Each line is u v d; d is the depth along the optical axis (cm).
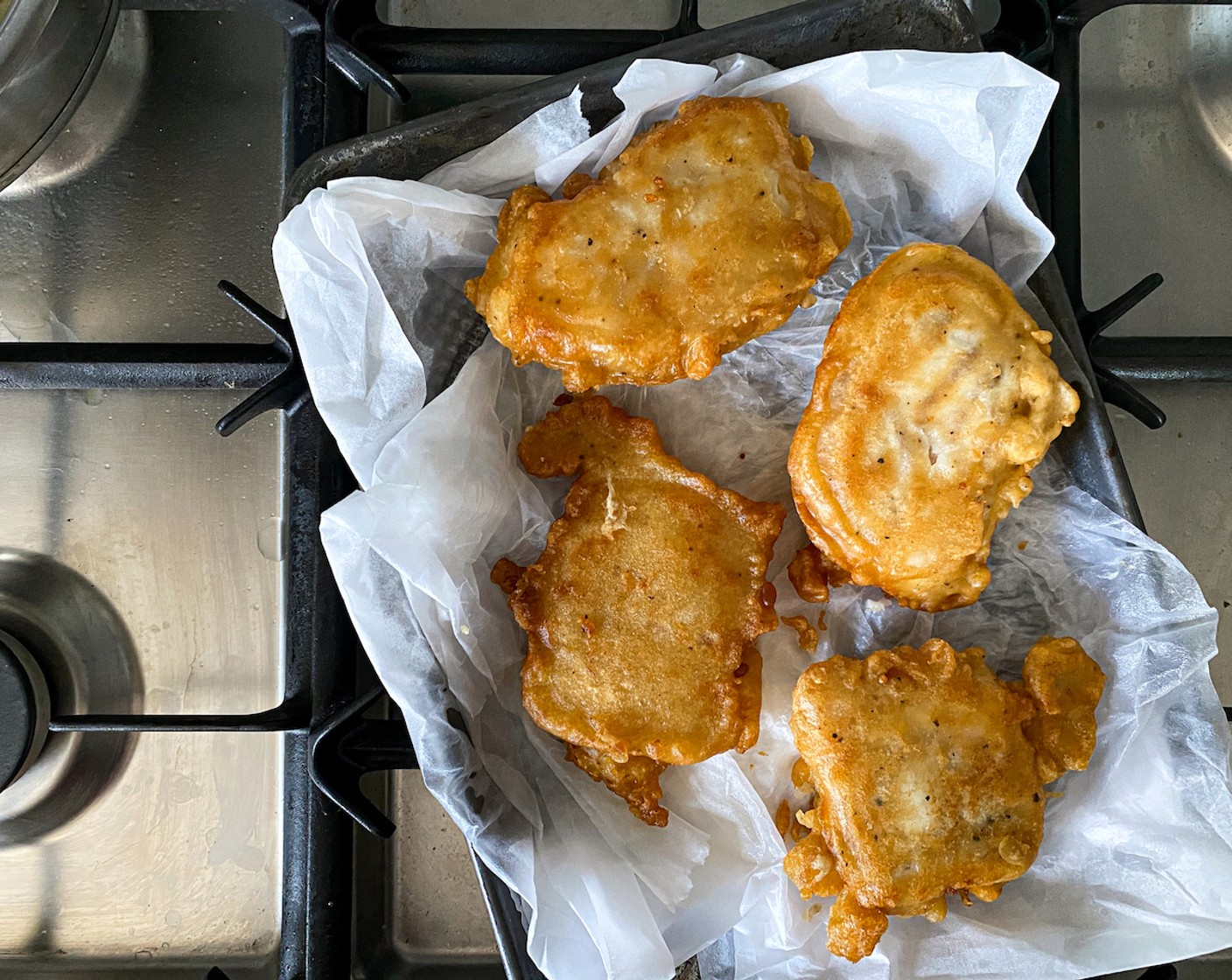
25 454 38
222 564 37
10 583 37
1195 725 33
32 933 37
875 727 33
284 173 35
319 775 32
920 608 34
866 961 34
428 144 32
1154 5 38
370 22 35
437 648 33
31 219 38
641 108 32
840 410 32
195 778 37
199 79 39
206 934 37
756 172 32
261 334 38
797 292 32
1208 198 38
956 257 32
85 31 33
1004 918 34
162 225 38
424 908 37
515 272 32
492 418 35
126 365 34
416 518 32
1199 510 37
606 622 34
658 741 34
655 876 34
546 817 34
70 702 37
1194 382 35
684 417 36
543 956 32
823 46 32
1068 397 31
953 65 31
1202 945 33
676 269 31
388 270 34
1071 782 35
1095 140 38
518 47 35
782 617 36
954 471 32
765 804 35
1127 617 34
